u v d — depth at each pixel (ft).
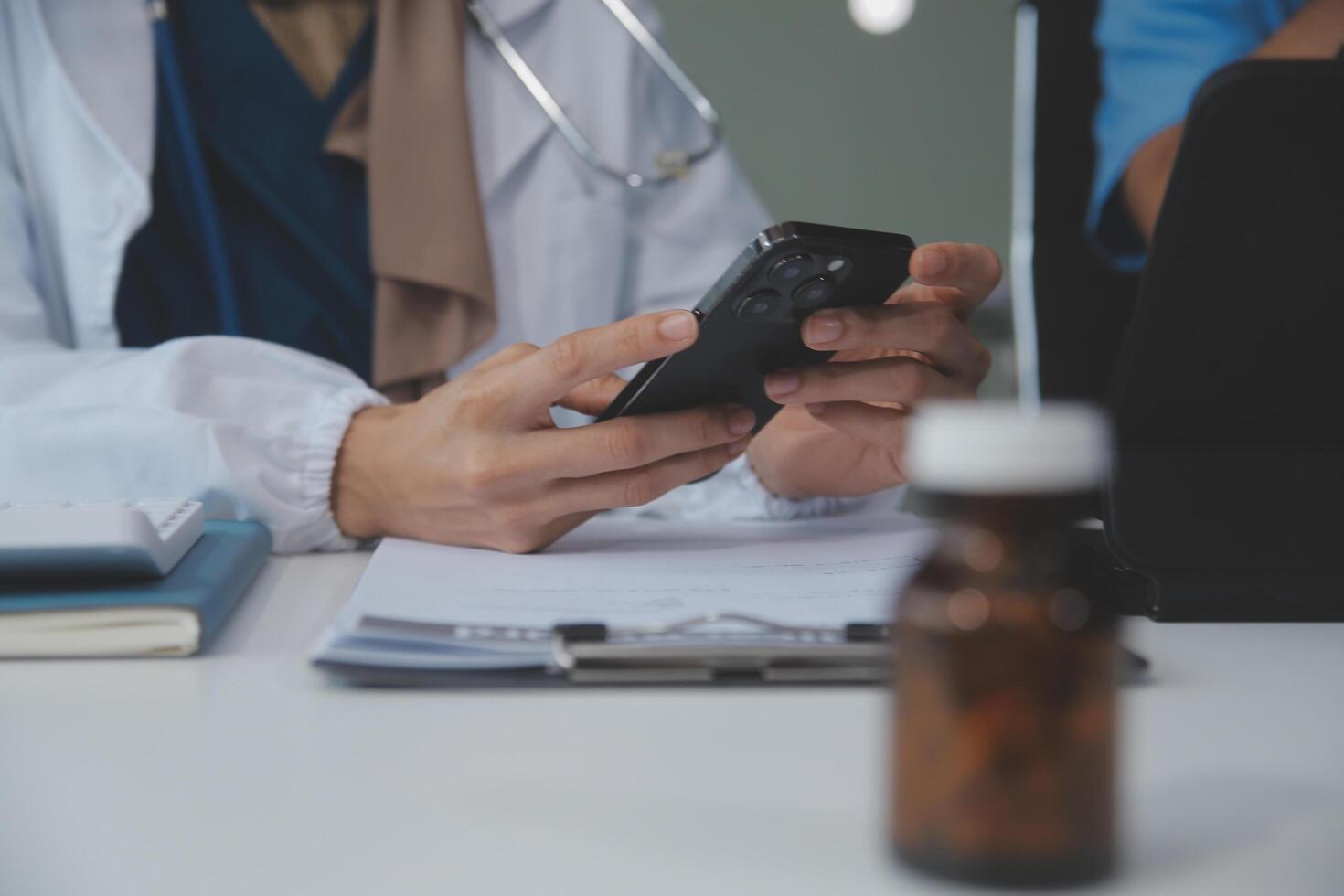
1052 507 0.75
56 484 2.32
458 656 1.37
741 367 2.04
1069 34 5.22
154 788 1.08
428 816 1.00
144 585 1.67
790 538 2.37
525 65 4.38
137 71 3.69
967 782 0.75
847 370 2.14
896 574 1.86
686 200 4.57
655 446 2.06
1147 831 0.94
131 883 0.88
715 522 2.74
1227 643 1.62
